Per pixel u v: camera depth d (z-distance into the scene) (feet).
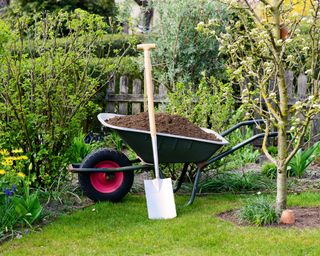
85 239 17.67
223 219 19.40
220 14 33.96
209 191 23.93
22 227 18.78
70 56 22.52
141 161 22.27
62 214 20.40
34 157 21.90
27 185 19.76
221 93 25.05
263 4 19.44
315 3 19.27
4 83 21.42
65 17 25.05
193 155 21.09
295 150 18.63
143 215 20.20
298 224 18.51
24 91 23.04
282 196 19.01
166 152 20.93
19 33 22.93
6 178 19.35
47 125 22.50
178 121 21.90
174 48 34.09
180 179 22.62
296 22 18.34
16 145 22.18
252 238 17.19
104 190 21.86
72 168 21.57
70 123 22.82
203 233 17.85
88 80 23.25
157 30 35.58
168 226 18.66
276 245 16.53
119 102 34.96
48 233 18.21
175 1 34.40
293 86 32.40
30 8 47.75
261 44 18.39
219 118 24.94
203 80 26.45
